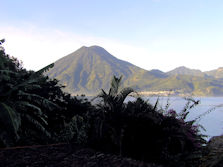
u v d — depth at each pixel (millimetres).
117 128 4562
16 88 6172
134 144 4402
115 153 4320
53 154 4039
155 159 4117
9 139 4965
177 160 3830
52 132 6781
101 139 4766
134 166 3367
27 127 6270
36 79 6980
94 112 5574
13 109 5613
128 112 4828
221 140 3875
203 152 3977
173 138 4223
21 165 3352
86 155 3984
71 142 5387
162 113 5051
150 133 4355
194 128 4832
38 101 6730
